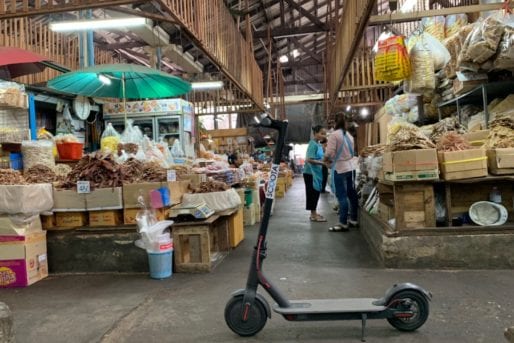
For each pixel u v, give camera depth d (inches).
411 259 127.1
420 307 81.0
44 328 89.9
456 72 174.2
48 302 108.2
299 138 773.3
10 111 203.8
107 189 140.5
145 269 137.7
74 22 183.8
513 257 122.9
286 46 682.2
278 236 192.4
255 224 238.2
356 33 169.8
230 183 209.6
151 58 332.5
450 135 137.9
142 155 180.1
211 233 159.9
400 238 127.6
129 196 140.6
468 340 76.9
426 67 170.2
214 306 100.3
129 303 105.0
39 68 187.3
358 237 182.9
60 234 141.3
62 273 140.1
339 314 80.0
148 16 167.6
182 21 162.4
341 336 80.8
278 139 84.7
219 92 423.8
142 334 85.3
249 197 235.1
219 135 512.7
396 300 80.4
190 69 392.8
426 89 176.2
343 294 105.0
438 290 105.0
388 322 86.0
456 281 112.3
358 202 225.6
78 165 149.9
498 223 130.0
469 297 99.3
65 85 203.9
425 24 218.5
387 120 347.9
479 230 125.2
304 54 755.4
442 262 125.6
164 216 139.6
